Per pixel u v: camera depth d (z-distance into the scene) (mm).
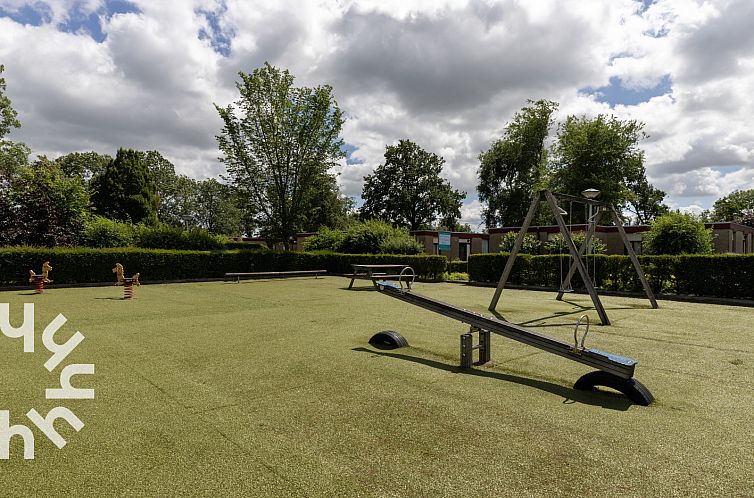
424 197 49219
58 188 17188
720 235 23312
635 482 2312
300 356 5008
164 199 50844
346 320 7559
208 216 51812
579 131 33375
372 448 2701
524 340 4246
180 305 9664
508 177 40781
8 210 16016
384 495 2176
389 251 21141
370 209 50438
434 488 2242
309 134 24484
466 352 4527
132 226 20766
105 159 49875
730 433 2951
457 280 17391
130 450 2664
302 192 25156
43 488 2232
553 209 8297
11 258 13914
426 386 3938
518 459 2566
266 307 9320
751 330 6793
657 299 11391
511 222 40406
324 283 16297
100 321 7449
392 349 5375
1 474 2373
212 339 5949
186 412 3293
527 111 39375
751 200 58125
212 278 18406
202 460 2537
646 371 4488
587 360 3777
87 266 15383
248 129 24078
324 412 3299
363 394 3713
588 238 10508
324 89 24203
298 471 2414
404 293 5484
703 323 7461
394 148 49531
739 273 10727
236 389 3838
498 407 3422
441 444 2762
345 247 22266
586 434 2924
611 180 31781
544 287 14094
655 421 3158
